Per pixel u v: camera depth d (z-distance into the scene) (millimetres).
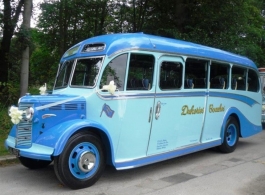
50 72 16562
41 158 4992
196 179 6129
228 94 8547
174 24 15727
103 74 5734
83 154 5246
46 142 5059
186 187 5637
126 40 6031
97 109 5629
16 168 6695
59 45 16484
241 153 8648
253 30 17562
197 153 8547
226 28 15586
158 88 6402
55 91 6492
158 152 6484
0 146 7863
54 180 5910
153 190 5453
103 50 5875
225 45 14352
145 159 6168
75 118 5496
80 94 5758
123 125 5836
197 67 7449
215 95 8031
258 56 18797
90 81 5816
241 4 15711
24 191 5336
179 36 14008
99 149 5551
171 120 6715
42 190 5375
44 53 17453
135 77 6047
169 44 6742
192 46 7422
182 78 6961
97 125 5426
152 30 15859
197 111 7438
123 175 6305
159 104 6430
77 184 5285
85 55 6148
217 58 8031
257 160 7801
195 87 7383
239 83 9133
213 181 6016
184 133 7102
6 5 12117
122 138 5836
